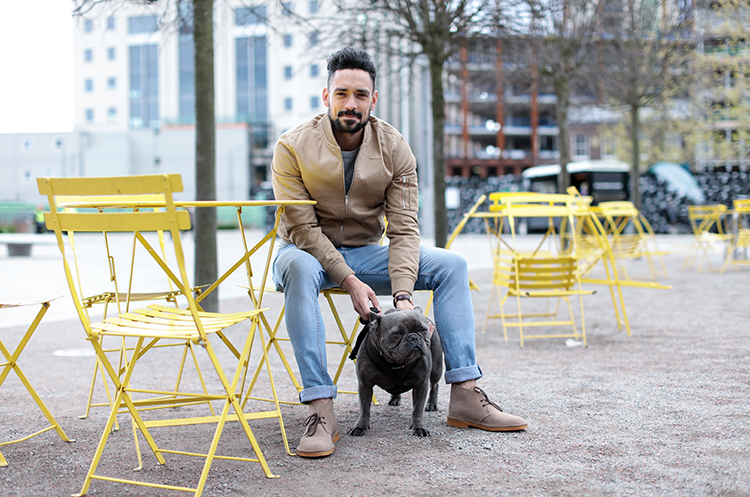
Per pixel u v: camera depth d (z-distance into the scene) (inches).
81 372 159.0
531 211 195.5
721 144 778.8
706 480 82.8
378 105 1005.2
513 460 92.3
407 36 314.7
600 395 128.7
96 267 480.7
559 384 139.1
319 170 113.7
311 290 105.7
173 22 251.1
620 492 79.6
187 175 1610.5
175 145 1614.2
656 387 134.3
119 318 92.7
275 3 286.8
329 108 115.6
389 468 89.7
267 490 82.2
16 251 638.5
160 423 98.0
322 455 94.3
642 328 212.4
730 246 429.7
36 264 522.6
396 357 95.8
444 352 112.4
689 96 587.5
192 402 90.7
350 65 111.7
